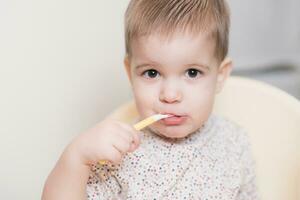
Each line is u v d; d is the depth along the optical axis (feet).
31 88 2.81
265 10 4.66
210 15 2.42
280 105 2.93
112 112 3.25
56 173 2.32
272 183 2.90
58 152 3.08
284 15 4.75
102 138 2.22
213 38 2.42
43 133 2.94
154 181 2.56
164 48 2.30
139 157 2.58
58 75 2.96
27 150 2.86
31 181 2.93
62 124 3.07
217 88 2.71
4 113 2.68
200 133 2.77
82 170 2.29
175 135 2.48
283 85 4.73
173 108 2.39
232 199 2.73
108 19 3.27
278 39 4.81
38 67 2.82
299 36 4.83
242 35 4.62
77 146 2.26
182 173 2.62
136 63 2.42
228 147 2.85
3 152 2.72
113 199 2.53
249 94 3.05
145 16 2.39
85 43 3.12
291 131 2.85
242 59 4.69
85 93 3.19
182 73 2.38
